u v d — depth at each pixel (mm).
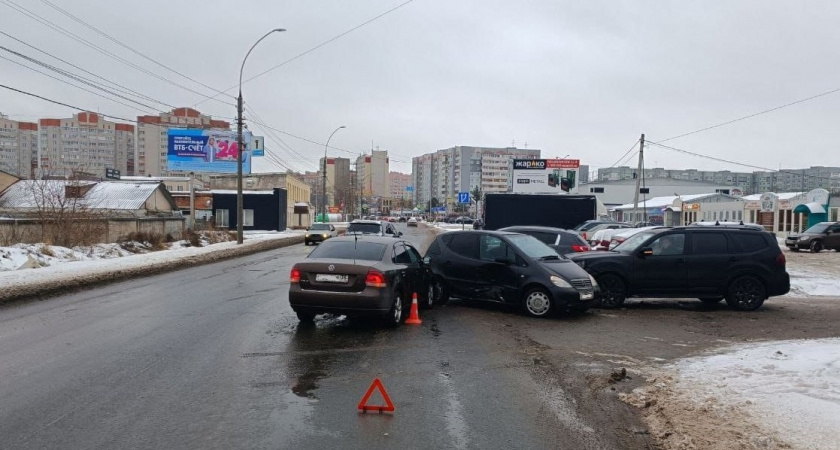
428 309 11039
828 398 5496
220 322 9367
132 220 27844
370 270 8750
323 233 34938
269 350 7496
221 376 6266
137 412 5086
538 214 26844
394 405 5449
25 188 37969
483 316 10383
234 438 4551
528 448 4496
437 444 4527
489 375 6555
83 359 6883
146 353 7227
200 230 40781
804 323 10250
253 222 56781
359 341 8117
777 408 5238
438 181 133250
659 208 57094
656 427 4961
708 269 11562
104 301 11641
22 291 12602
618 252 12109
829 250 29703
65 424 4766
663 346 8227
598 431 4883
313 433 4695
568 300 10219
